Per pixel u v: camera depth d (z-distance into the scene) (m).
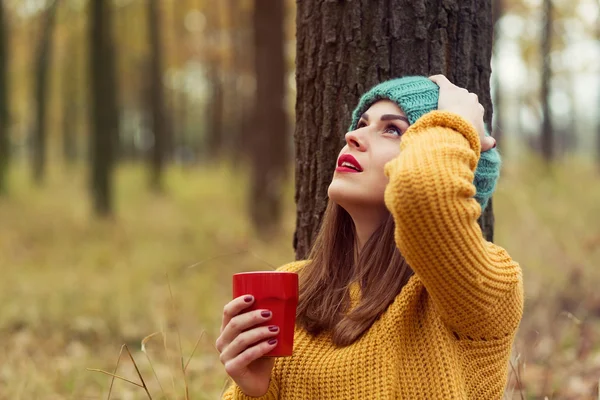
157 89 17.05
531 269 5.32
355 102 2.31
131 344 4.62
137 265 7.40
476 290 1.56
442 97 1.81
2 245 8.84
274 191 9.20
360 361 1.65
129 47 16.72
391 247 1.74
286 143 9.48
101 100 11.88
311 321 1.79
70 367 3.91
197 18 16.84
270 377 1.75
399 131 1.78
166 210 12.76
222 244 8.55
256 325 1.60
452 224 1.49
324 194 2.39
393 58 2.26
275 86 9.35
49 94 20.42
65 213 12.09
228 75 18.94
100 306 5.56
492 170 1.84
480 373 1.68
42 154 17.53
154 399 3.21
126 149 28.11
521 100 13.02
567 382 3.38
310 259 1.98
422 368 1.63
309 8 2.39
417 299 1.69
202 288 6.20
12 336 4.75
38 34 16.70
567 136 19.12
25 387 3.44
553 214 7.22
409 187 1.50
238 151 18.72
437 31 2.25
